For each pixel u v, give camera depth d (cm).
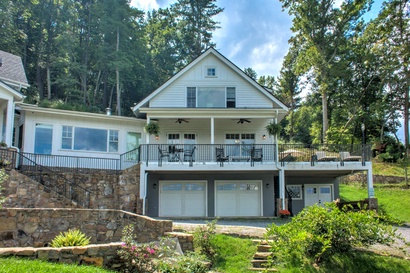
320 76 3119
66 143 1856
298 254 852
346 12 2948
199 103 1975
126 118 1995
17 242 866
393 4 2842
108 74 4253
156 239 912
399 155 3098
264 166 1669
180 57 4756
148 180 1798
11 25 3494
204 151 1916
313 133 4059
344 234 841
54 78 4150
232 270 809
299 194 1950
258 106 1980
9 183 1293
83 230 950
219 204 1809
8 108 1560
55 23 4175
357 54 3344
